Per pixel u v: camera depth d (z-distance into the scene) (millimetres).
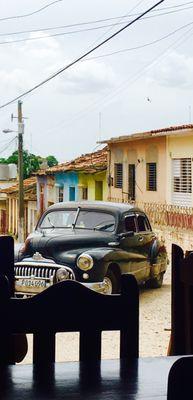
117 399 2209
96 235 13344
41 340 2799
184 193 23453
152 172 25984
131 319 2879
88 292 2855
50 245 12711
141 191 26672
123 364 2646
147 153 26141
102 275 12727
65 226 13906
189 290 3424
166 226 23078
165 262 15977
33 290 12492
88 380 2412
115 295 2885
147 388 2324
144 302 13977
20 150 34812
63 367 2588
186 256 3510
